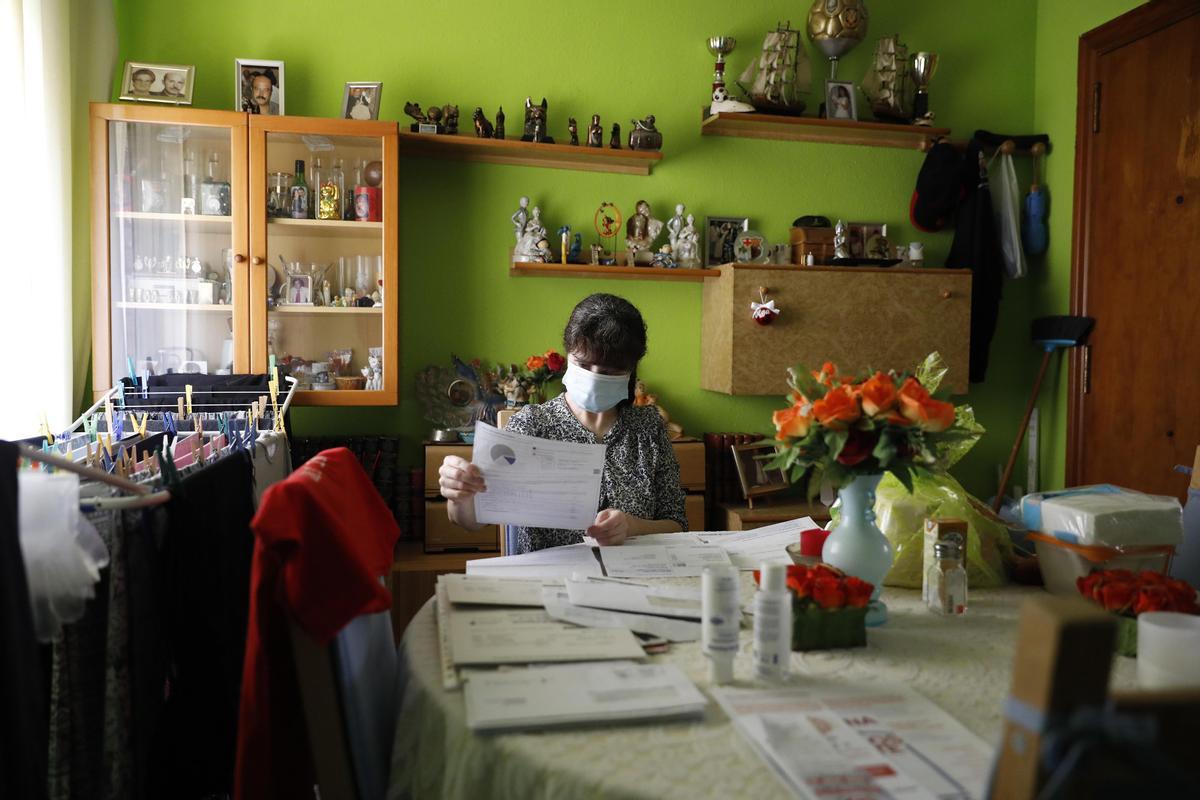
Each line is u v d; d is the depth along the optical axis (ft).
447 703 2.98
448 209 9.55
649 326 10.20
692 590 4.33
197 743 3.97
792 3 10.36
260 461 6.10
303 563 3.00
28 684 2.89
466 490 4.93
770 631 3.15
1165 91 9.20
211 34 8.87
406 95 9.37
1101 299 10.11
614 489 6.03
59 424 7.47
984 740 2.69
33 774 2.89
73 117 8.04
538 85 9.71
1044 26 10.99
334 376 8.47
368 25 9.24
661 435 6.31
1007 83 11.09
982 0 10.94
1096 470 10.21
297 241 8.40
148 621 3.71
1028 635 1.92
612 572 4.67
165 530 3.94
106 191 7.82
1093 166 10.20
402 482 9.08
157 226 8.01
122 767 3.57
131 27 8.69
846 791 2.33
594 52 9.86
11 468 2.91
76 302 8.08
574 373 5.89
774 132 10.25
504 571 4.66
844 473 3.85
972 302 10.43
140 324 8.02
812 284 9.62
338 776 3.09
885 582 4.68
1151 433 9.43
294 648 3.04
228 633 4.32
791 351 9.62
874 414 3.77
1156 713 1.83
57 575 3.14
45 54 7.28
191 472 4.82
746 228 10.28
